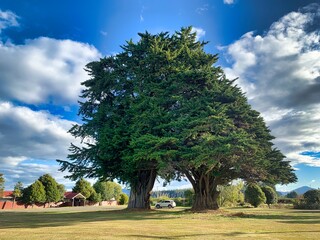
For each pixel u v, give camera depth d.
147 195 36.53
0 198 63.12
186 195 60.91
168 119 29.05
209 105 27.52
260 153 27.64
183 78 30.14
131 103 32.19
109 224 17.42
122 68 35.47
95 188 85.00
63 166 34.25
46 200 66.06
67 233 12.90
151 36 36.16
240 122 29.39
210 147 24.86
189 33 37.09
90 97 37.47
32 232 13.32
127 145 30.61
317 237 12.00
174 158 28.28
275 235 12.60
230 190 55.75
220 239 11.33
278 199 61.62
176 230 14.20
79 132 35.69
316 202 43.34
